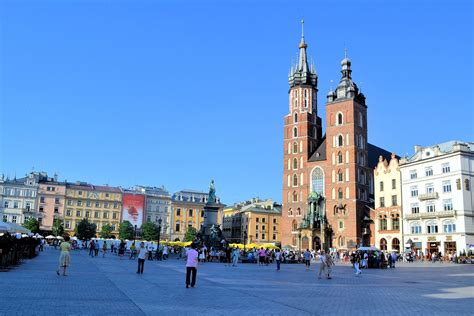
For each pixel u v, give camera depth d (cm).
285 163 14712
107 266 4794
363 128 13800
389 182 11725
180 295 2373
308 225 12862
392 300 2369
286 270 5475
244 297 2361
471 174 9894
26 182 17600
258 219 18988
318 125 15000
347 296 2555
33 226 15038
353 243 12481
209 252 7431
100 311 1752
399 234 11281
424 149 10781
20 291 2281
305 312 1873
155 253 7781
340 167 13325
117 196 18912
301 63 15200
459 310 1988
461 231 9588
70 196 18150
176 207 19800
